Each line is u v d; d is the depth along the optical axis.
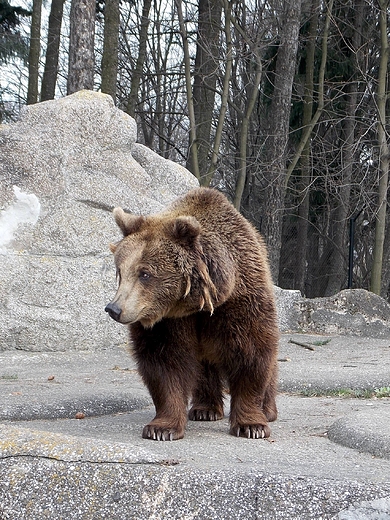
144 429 4.96
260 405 5.22
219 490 3.80
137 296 4.48
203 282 4.56
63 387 7.34
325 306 12.95
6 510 3.90
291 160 21.27
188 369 5.00
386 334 12.73
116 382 7.88
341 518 3.68
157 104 27.94
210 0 21.64
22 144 10.81
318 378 7.80
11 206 10.59
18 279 10.09
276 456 4.42
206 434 5.18
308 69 22.59
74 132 11.09
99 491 3.90
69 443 4.11
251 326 4.91
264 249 5.49
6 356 9.64
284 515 3.73
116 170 11.30
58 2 23.98
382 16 17.16
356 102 23.53
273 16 20.94
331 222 25.98
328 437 5.15
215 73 19.47
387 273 22.84
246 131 18.53
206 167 22.47
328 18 20.62
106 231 10.73
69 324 10.12
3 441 4.12
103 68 16.61
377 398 7.15
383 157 16.59
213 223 4.92
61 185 10.80
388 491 3.72
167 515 3.80
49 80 24.20
